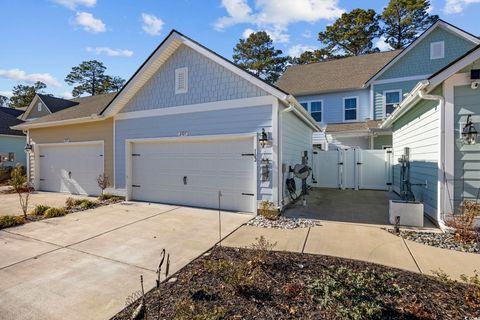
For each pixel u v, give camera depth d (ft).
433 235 16.71
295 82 55.26
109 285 10.78
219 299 9.46
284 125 24.81
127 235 17.37
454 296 9.47
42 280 11.24
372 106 46.78
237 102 23.85
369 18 85.25
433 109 19.49
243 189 23.99
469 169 17.03
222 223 20.29
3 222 19.42
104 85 132.77
